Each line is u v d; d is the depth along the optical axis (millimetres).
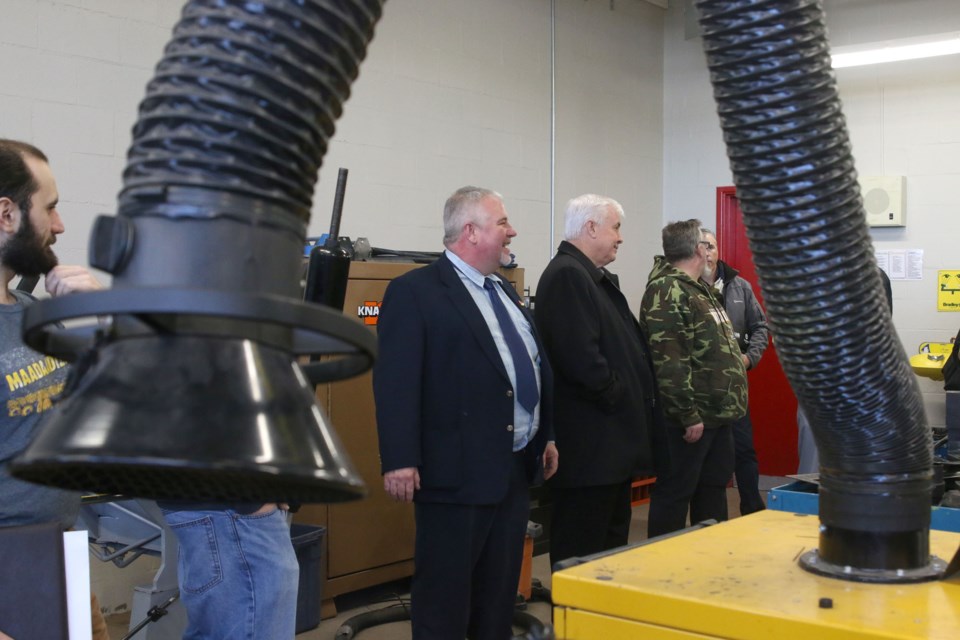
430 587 2770
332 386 3943
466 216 2924
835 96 986
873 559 1199
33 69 3785
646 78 7270
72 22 3908
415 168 5379
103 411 568
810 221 1011
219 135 616
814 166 986
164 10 4234
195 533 2129
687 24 7312
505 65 5980
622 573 1225
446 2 5570
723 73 980
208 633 2180
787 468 6992
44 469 601
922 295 6547
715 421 3982
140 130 644
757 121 979
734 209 7219
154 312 562
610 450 3326
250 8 618
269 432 579
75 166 3918
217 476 625
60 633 1593
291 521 3848
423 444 2770
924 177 6535
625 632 1161
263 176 630
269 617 2170
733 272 5691
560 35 6426
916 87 6547
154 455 542
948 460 2527
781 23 936
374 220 5148
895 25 6617
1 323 1769
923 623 1020
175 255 620
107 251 621
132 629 3082
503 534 2879
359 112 5066
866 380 1112
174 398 574
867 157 6715
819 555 1268
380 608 4133
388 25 5219
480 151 5801
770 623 1053
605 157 6844
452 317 2797
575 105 6562
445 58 5562
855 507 1206
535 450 2988
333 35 641
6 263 1785
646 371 3568
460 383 2779
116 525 3215
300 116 633
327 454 604
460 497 2734
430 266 2908
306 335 687
